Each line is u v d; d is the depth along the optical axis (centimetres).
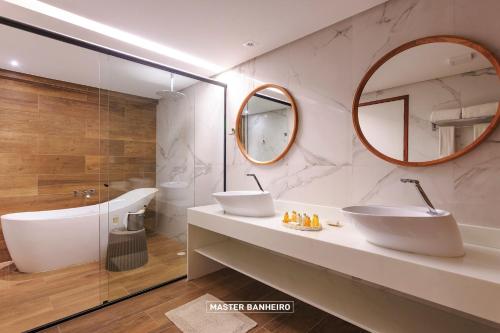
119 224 231
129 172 241
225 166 292
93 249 271
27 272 243
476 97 139
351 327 167
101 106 227
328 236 150
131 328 165
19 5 169
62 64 263
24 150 288
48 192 304
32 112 294
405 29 162
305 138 216
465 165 143
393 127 167
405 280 113
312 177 211
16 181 284
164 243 259
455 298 100
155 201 259
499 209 134
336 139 196
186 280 233
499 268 105
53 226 246
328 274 192
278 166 238
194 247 238
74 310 184
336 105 196
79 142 327
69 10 176
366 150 180
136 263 238
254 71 257
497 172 134
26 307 188
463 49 142
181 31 204
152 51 238
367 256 124
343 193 192
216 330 162
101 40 216
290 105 224
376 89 174
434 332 129
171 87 273
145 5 171
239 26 197
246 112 267
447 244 114
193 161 296
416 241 118
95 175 339
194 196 296
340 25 193
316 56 207
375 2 169
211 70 289
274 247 166
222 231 203
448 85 147
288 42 223
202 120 298
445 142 148
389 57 167
